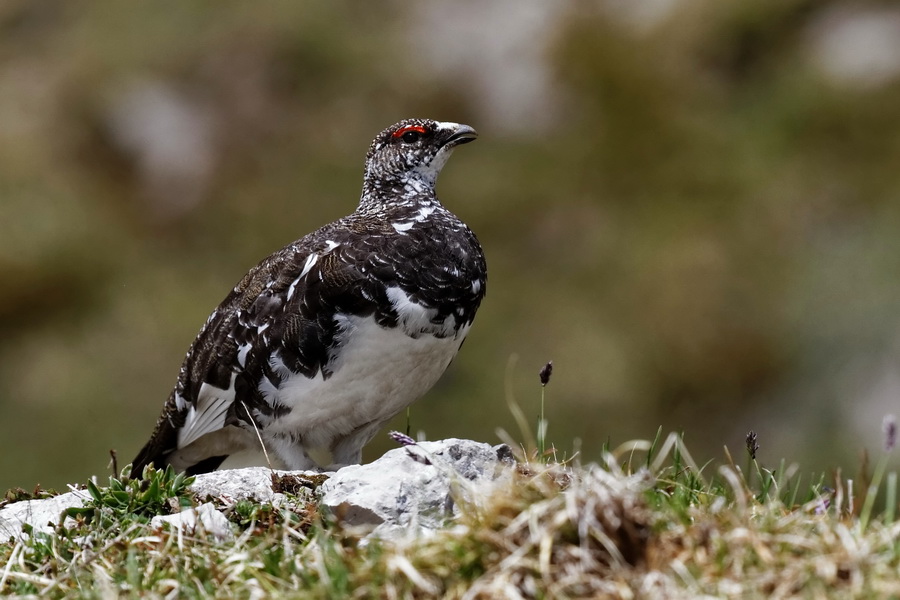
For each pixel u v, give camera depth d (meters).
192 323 16.25
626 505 4.36
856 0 19.30
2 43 20.97
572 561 4.32
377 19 20.61
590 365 15.17
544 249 16.89
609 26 19.69
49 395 15.40
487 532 4.41
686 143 18.09
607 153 18.17
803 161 17.59
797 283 16.02
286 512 5.33
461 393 14.79
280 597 4.43
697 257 16.27
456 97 19.41
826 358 15.23
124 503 5.70
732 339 15.47
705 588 4.18
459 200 17.66
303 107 19.27
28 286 16.58
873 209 16.61
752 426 14.93
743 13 19.33
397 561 4.35
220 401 7.27
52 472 14.61
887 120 17.75
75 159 18.59
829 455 14.36
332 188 18.17
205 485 5.93
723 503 4.82
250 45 19.78
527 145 18.48
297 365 6.89
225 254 17.36
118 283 16.91
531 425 14.53
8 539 5.61
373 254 6.84
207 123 18.95
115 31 20.42
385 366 6.92
